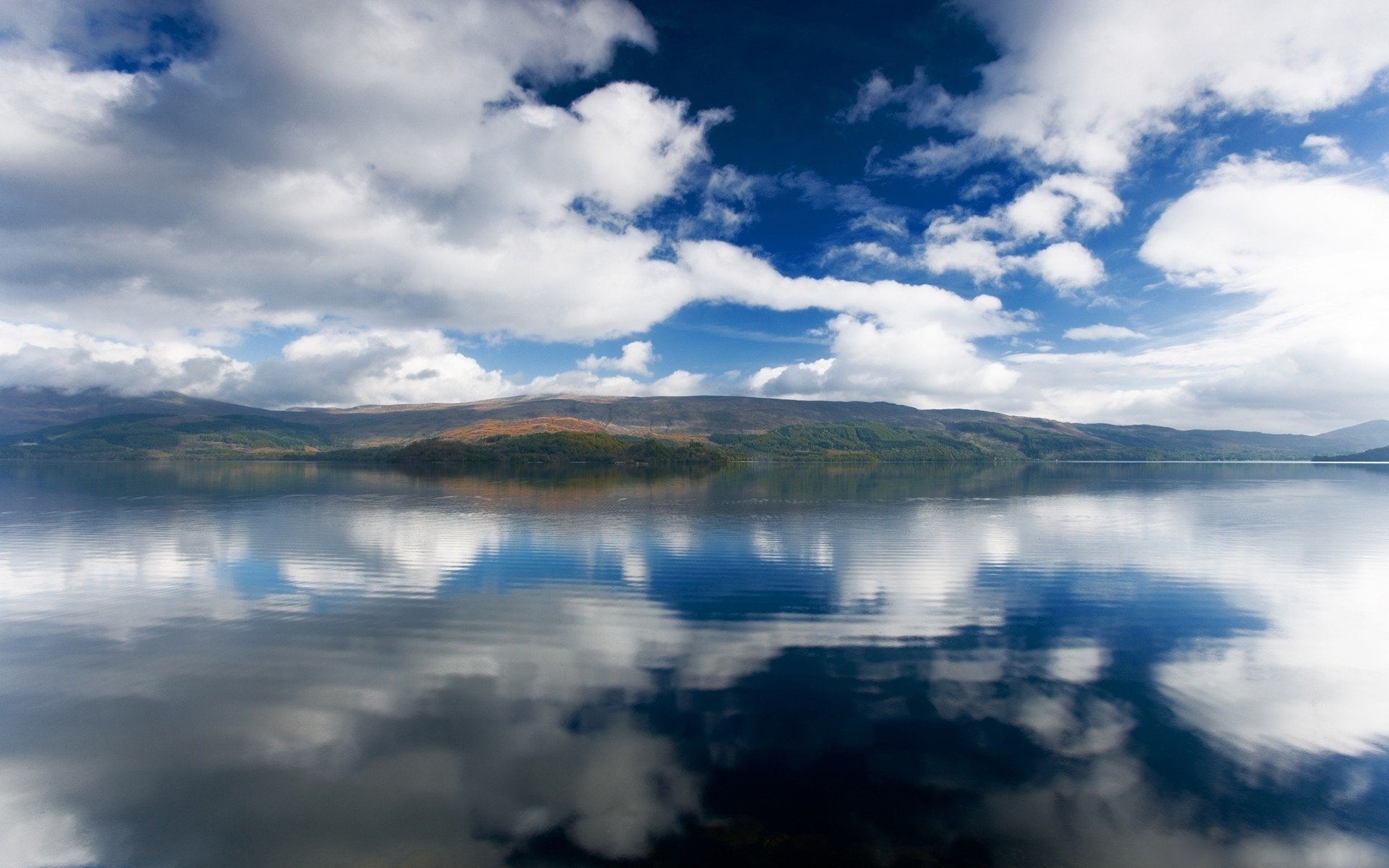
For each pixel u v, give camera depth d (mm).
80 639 21062
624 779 12922
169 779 13047
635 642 20875
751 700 16422
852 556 35531
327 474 138250
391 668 18531
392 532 45250
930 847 11078
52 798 12484
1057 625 22703
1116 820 11758
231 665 18781
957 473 164250
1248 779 13039
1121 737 14625
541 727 14977
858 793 12461
